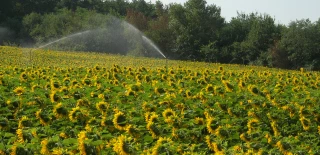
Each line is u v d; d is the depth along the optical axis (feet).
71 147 21.91
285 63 195.31
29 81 50.60
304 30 193.98
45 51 127.03
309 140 31.14
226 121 32.53
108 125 29.14
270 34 207.92
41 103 35.70
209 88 43.78
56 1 315.99
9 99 35.99
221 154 23.72
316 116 36.68
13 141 24.44
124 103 38.47
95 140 23.17
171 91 44.01
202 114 35.24
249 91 45.55
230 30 228.63
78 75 58.49
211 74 64.59
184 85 49.88
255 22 221.25
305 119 33.91
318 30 194.18
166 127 29.22
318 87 56.65
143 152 23.40
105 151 22.89
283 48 196.03
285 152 26.61
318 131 33.94
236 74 65.77
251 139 28.53
